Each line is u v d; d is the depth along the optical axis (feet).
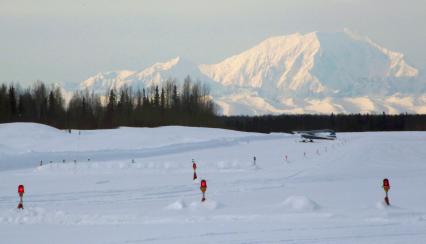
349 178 151.53
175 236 72.64
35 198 118.21
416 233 71.97
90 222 87.40
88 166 192.95
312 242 67.31
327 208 92.48
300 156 241.76
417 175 159.53
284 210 90.58
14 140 304.91
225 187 131.23
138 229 79.10
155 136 350.64
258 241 68.33
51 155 247.70
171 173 173.17
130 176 165.17
